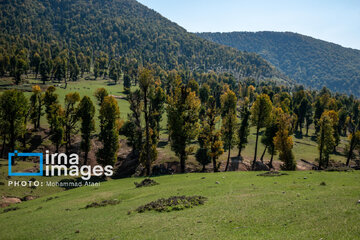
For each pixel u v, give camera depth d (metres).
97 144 82.69
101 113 70.75
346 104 180.38
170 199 24.20
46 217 24.64
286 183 30.33
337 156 91.56
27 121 89.44
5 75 178.25
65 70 176.25
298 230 13.65
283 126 56.28
